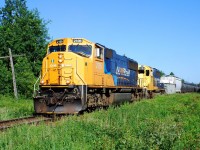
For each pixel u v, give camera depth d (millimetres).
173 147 9711
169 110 21594
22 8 46219
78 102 18594
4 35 43531
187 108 22375
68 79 19109
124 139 9633
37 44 44719
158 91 48812
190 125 14156
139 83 35625
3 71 36812
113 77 24688
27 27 44250
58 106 18688
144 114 18234
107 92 23766
